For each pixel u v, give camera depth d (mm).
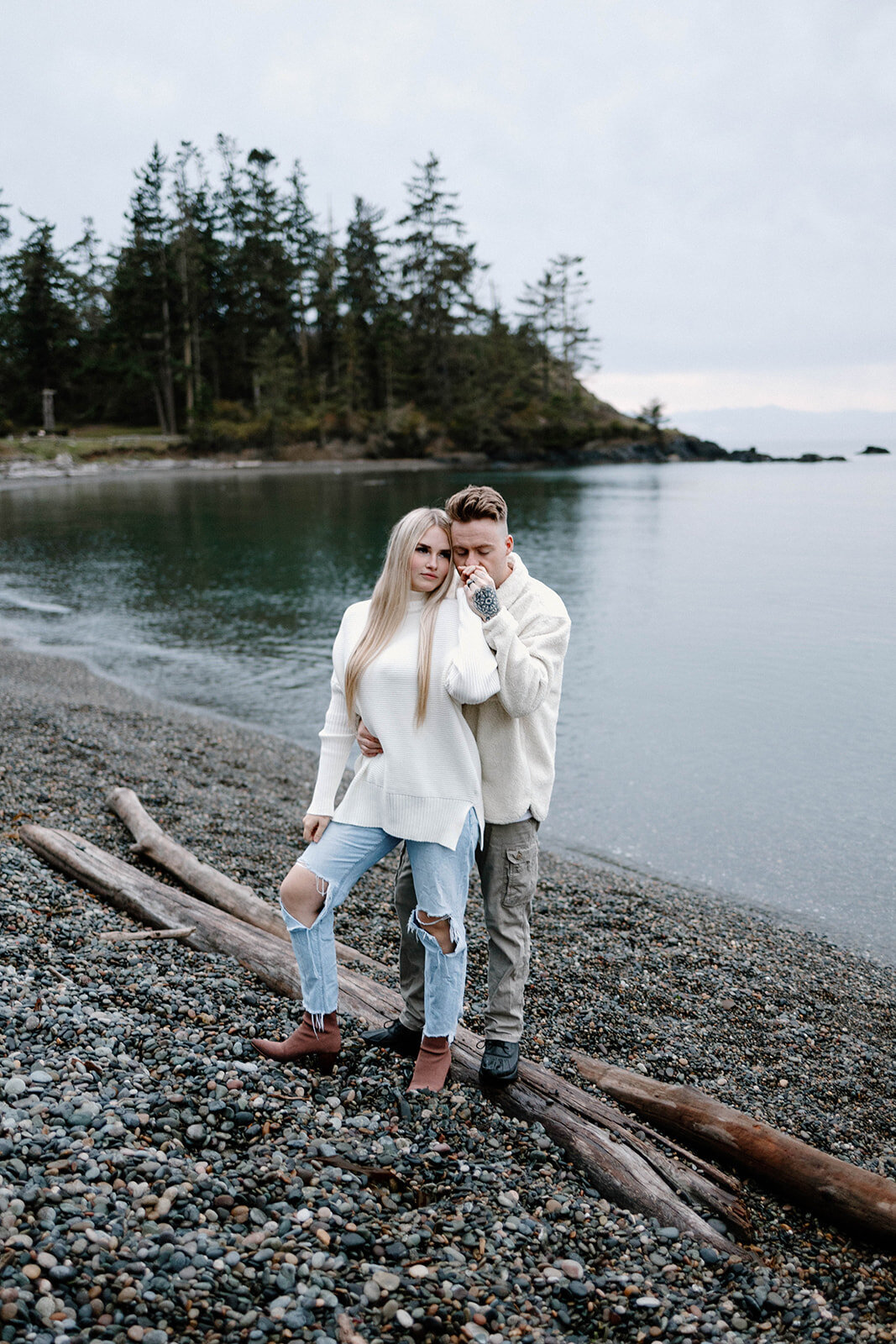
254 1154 2361
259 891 5031
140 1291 1821
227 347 87000
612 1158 2691
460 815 2693
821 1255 2529
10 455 65625
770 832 7219
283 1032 3115
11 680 11750
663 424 109688
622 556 26953
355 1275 2006
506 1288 2059
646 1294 2150
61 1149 2178
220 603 18797
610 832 7246
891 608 17531
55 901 4172
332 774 2852
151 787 6914
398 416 84312
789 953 5156
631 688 11969
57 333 81188
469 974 4348
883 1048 4133
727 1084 3666
